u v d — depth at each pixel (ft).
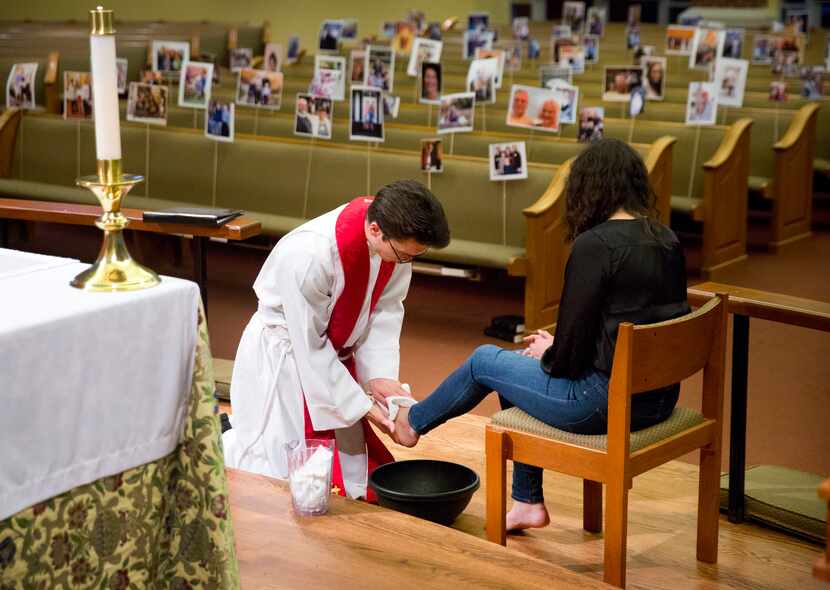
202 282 12.16
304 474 9.12
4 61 30.01
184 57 26.00
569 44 26.58
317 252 9.96
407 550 8.59
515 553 8.58
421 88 21.62
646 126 23.25
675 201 21.53
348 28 33.37
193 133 22.58
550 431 9.03
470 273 18.11
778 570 9.52
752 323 17.83
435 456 12.02
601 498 10.19
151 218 11.97
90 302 5.85
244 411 10.66
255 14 48.49
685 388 15.08
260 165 21.71
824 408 14.14
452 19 36.76
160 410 6.31
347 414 10.22
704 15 43.45
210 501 6.62
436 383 15.49
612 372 8.41
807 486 10.72
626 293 8.70
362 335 10.88
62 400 5.68
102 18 6.17
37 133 24.23
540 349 9.98
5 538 5.60
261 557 8.44
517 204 18.56
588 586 8.07
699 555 9.66
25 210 12.23
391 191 9.25
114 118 6.24
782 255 23.13
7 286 6.22
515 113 19.79
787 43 25.89
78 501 5.97
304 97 20.70
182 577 6.77
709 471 9.48
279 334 10.46
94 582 6.17
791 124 23.73
